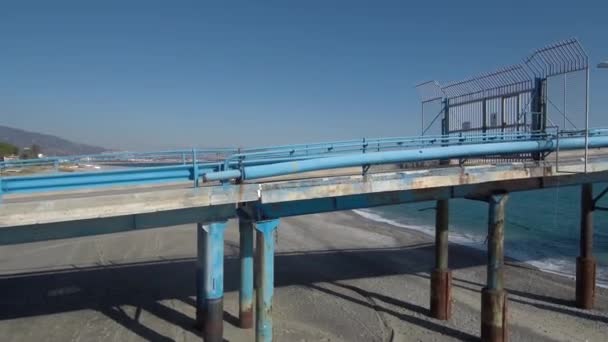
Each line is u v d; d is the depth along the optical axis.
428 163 13.44
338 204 9.35
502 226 9.95
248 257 10.35
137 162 9.20
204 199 7.57
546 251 21.06
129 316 11.58
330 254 19.41
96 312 11.89
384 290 14.25
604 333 11.22
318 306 12.71
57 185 7.00
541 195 45.34
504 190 10.02
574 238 24.48
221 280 8.52
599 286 15.12
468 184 9.88
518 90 11.07
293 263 17.64
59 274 15.45
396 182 8.96
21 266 16.50
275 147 8.74
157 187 11.82
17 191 6.79
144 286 14.13
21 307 12.30
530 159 10.81
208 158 8.55
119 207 7.02
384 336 10.71
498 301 9.84
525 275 16.47
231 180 8.34
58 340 10.21
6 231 7.17
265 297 8.34
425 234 25.12
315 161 8.30
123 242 20.50
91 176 7.17
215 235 8.29
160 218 7.92
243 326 10.48
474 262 18.36
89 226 7.60
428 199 10.12
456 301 13.34
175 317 11.49
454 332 10.95
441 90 13.65
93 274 15.45
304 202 8.96
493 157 11.93
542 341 10.79
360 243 22.03
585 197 12.76
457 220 32.22
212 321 8.47
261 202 7.95
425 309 12.51
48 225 7.39
